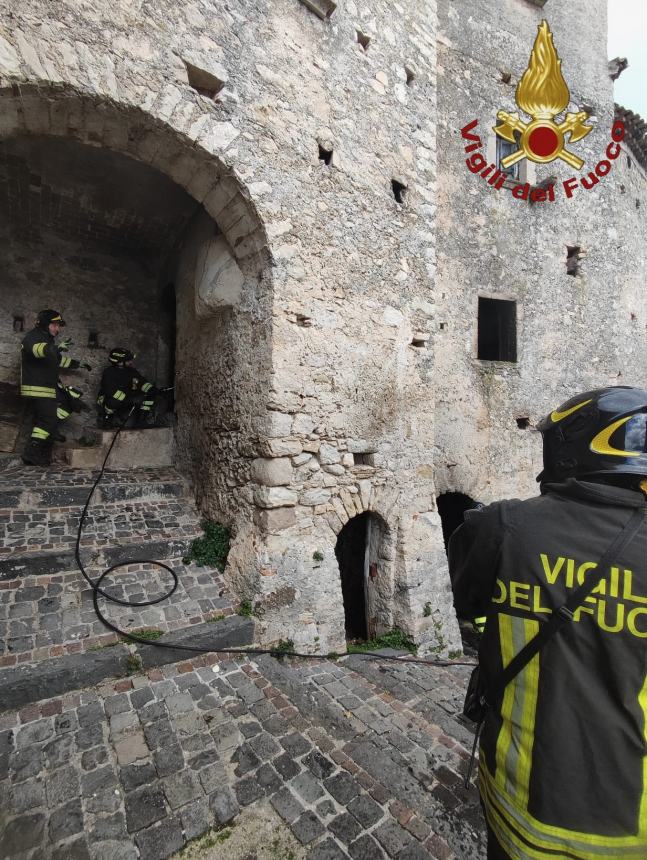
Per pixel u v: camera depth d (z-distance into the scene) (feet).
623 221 26.66
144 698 8.52
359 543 15.75
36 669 8.38
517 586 3.70
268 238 11.45
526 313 22.50
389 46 14.67
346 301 13.15
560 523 3.75
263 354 11.73
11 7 8.41
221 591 11.68
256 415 11.91
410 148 15.21
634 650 3.17
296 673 10.52
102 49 9.27
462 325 20.57
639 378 26.99
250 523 12.00
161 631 10.07
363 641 14.80
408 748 7.79
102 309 20.61
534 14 23.77
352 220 13.37
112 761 6.95
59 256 19.66
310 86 12.45
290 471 11.78
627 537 3.45
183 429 16.96
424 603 14.25
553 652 3.42
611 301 25.66
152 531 13.25
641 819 3.07
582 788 3.18
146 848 5.61
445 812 6.35
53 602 10.02
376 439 13.87
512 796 3.53
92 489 13.75
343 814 6.25
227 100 10.87
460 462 20.20
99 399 19.35
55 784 6.46
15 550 11.07
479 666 4.66
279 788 6.63
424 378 15.39
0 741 7.23
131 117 9.91
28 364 15.85
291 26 12.13
